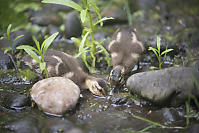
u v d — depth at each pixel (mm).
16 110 8430
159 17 15422
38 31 14109
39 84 8688
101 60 11914
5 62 11273
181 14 15547
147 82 8453
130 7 16250
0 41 12766
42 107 8180
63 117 8031
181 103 8180
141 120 7855
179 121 7695
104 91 9414
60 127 7473
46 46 9023
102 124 7676
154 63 11750
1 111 8375
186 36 13156
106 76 10836
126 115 8164
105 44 12953
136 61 11117
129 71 10938
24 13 15945
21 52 12352
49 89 8375
